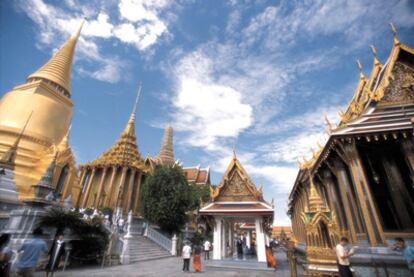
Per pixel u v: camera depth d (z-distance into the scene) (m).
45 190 16.23
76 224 14.55
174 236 26.12
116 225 21.42
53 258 11.50
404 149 10.83
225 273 13.23
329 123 12.32
